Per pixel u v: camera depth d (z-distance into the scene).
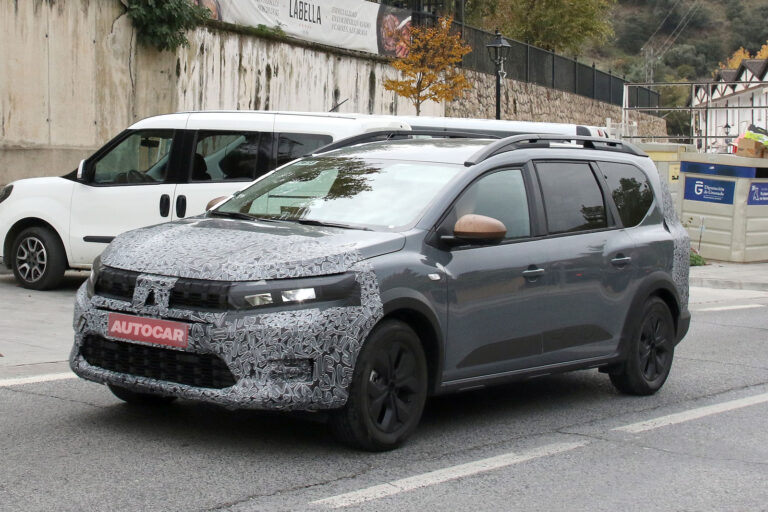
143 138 12.03
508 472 5.65
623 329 7.58
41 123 15.80
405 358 5.87
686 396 8.05
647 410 7.47
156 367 5.57
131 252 5.83
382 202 6.41
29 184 12.23
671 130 98.56
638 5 125.38
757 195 21.20
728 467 5.95
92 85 16.55
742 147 21.92
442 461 5.79
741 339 11.41
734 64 104.50
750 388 8.45
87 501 4.78
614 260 7.42
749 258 21.27
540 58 35.81
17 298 11.48
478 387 6.46
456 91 23.52
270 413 6.63
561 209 7.12
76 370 5.90
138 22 17.16
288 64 20.92
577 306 7.09
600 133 12.96
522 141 7.06
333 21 22.36
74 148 16.34
